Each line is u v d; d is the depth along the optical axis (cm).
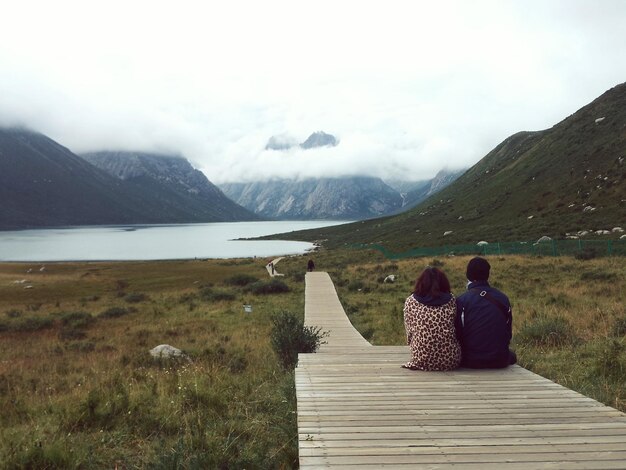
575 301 1927
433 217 12375
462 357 694
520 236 6650
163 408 773
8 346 1941
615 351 869
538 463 378
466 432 449
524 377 645
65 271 7231
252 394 855
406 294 2719
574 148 10112
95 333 2242
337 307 2344
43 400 945
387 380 646
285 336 1127
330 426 470
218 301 3262
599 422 473
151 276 6216
